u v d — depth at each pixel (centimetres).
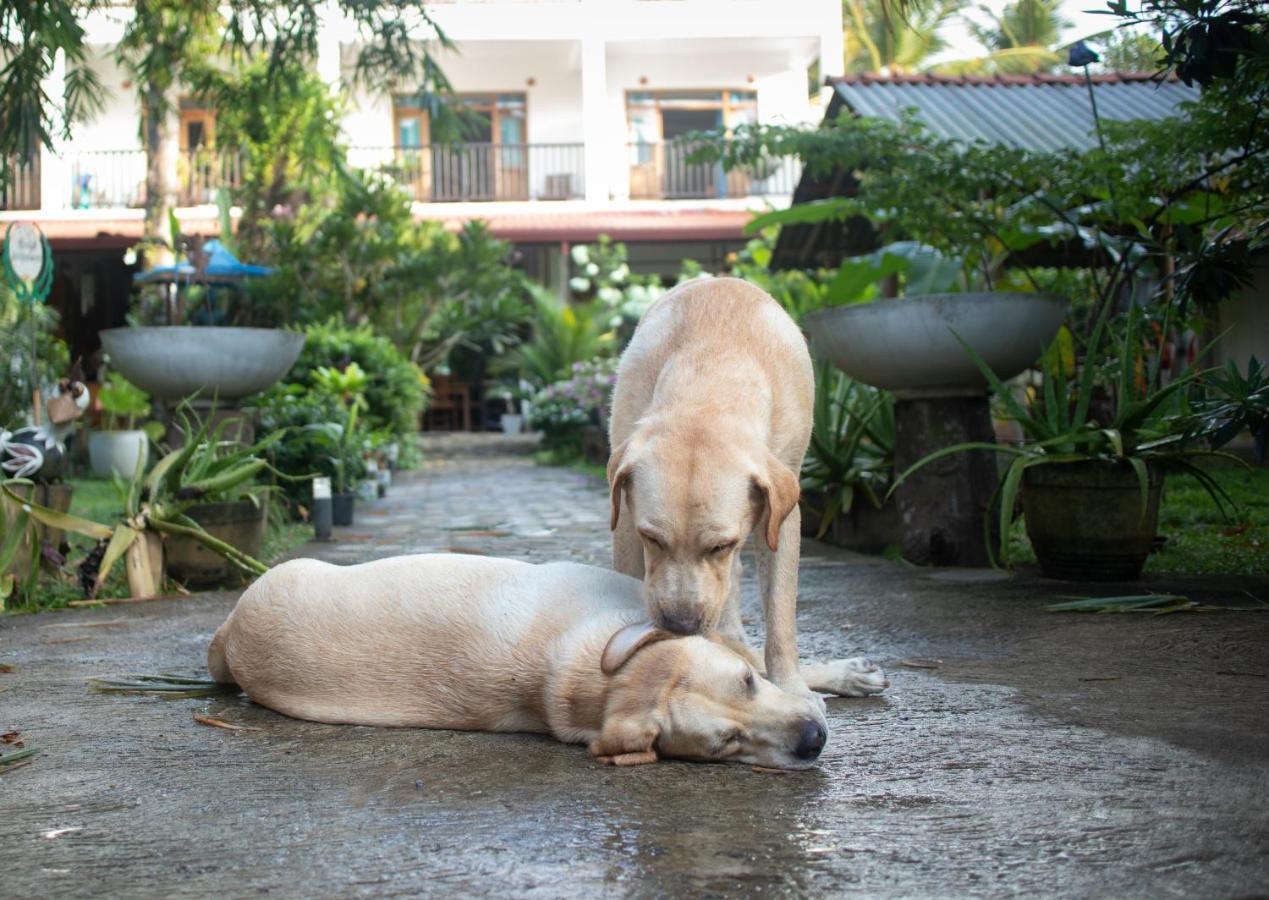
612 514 272
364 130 2195
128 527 523
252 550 580
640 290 2044
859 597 480
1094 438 478
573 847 199
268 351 736
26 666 381
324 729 284
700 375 296
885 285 1141
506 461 1688
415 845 202
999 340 534
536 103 2330
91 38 1942
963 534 566
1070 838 197
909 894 176
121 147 2150
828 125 813
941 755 250
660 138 2334
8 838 211
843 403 689
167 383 718
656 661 251
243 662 308
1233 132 545
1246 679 313
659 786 232
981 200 698
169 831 213
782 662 288
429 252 1661
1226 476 816
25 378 1002
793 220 979
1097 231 633
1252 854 188
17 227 697
